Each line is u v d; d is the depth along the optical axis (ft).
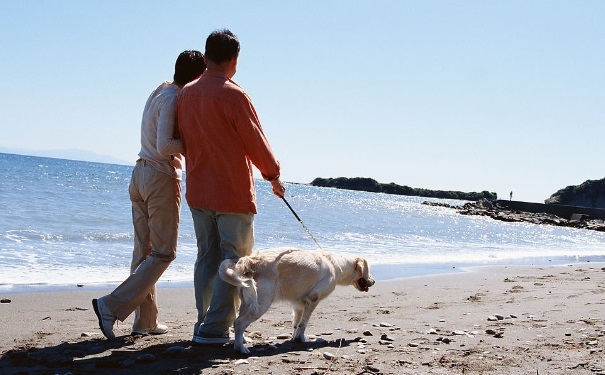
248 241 15.84
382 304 24.85
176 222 16.53
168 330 18.07
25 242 41.86
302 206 129.29
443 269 41.75
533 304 24.95
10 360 13.94
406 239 71.67
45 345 15.69
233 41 15.55
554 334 18.11
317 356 15.06
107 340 16.29
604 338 17.46
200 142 15.42
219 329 15.71
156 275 16.40
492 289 30.60
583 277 37.27
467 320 20.92
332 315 21.89
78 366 13.47
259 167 15.57
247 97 15.42
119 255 38.96
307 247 52.65
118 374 12.91
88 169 298.35
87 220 59.41
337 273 17.63
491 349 15.97
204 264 16.06
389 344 16.65
